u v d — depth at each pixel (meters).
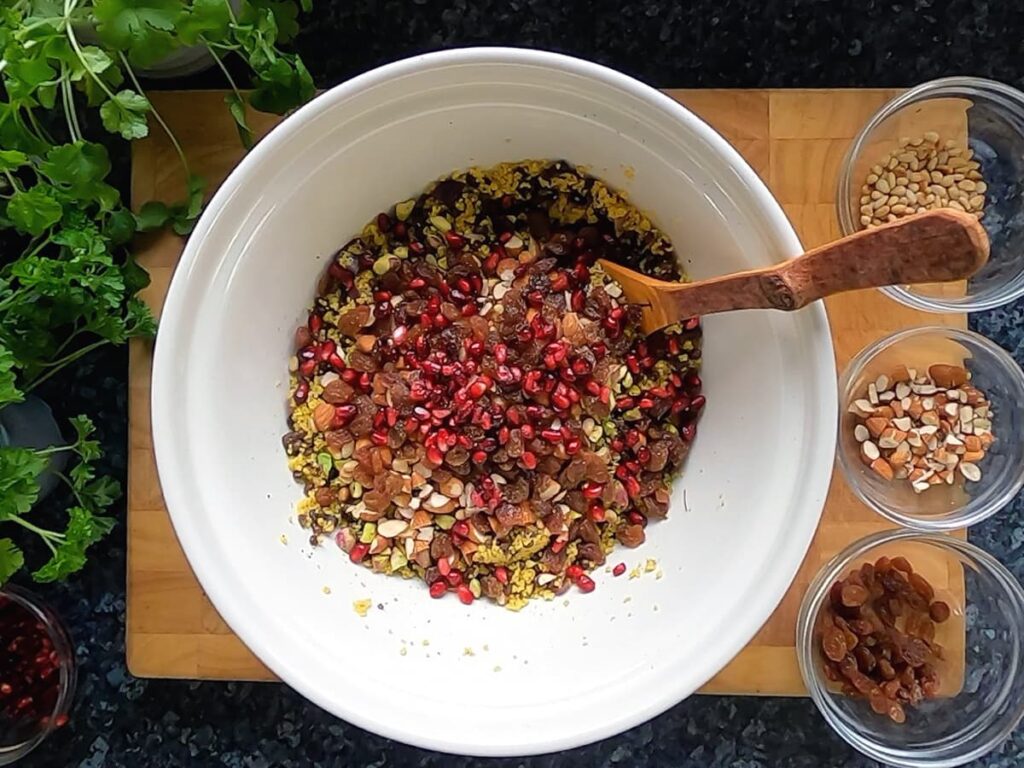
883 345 0.44
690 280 0.42
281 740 0.47
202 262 0.37
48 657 0.46
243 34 0.38
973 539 0.48
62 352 0.46
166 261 0.44
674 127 0.37
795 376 0.37
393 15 0.46
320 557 0.41
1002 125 0.46
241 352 0.39
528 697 0.38
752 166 0.44
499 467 0.42
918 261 0.32
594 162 0.40
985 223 0.47
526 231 0.43
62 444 0.45
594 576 0.42
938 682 0.45
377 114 0.38
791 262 0.34
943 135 0.46
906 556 0.46
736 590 0.38
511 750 0.37
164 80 0.45
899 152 0.46
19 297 0.39
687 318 0.39
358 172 0.39
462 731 0.37
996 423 0.46
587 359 0.41
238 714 0.47
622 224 0.42
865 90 0.44
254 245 0.38
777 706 0.47
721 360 0.41
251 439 0.40
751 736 0.47
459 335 0.42
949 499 0.46
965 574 0.46
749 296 0.36
